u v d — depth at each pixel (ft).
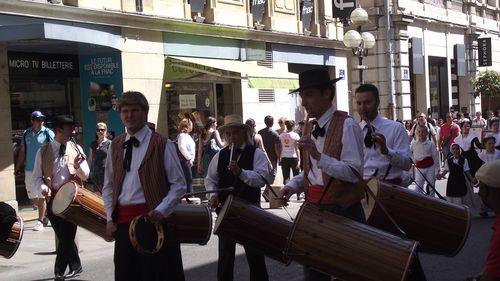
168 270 17.58
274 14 71.92
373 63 100.42
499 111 104.83
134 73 53.42
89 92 53.67
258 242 18.69
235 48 65.77
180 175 17.60
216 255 33.17
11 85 47.42
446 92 118.93
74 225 27.76
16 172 45.62
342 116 17.04
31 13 44.68
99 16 49.67
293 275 27.53
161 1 56.34
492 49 138.00
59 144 28.22
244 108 66.90
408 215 18.43
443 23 115.14
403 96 101.65
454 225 18.70
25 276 29.96
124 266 17.46
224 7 64.23
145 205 17.21
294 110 75.56
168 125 58.23
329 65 82.48
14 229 23.18
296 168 56.18
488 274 13.64
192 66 57.06
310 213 15.90
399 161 20.56
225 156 21.95
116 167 17.56
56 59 51.47
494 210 13.94
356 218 16.92
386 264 14.83
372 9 99.04
